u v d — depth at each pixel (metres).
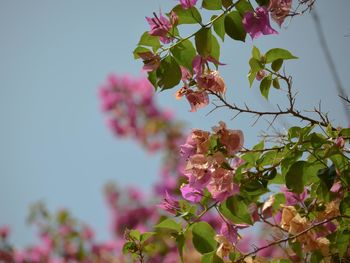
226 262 1.82
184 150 1.80
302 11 1.83
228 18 1.80
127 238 1.88
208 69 1.83
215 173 1.78
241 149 1.82
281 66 1.86
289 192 1.90
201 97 1.84
